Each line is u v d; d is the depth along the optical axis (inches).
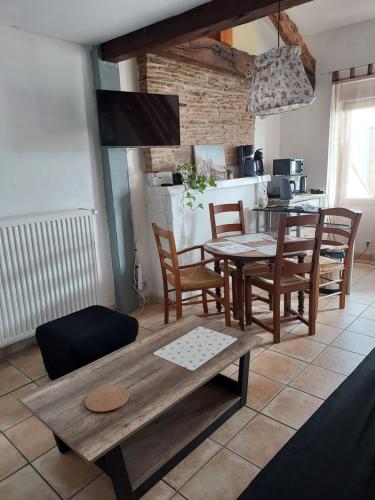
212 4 90.2
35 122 106.0
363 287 151.9
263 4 83.1
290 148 205.6
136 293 138.2
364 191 183.8
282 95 95.5
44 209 111.1
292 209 159.2
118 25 101.0
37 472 66.9
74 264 113.2
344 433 71.5
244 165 171.8
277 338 106.7
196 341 74.7
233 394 81.0
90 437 50.5
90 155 121.3
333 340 108.1
